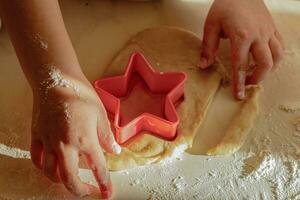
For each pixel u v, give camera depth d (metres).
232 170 0.45
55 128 0.41
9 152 0.45
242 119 0.48
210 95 0.49
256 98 0.49
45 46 0.43
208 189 0.44
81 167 0.44
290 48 0.54
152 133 0.46
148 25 0.56
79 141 0.40
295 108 0.49
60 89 0.42
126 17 0.57
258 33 0.50
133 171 0.44
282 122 0.48
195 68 0.51
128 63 0.49
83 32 0.55
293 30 0.56
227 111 0.49
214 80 0.50
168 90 0.49
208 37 0.51
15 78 0.50
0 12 0.44
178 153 0.46
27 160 0.45
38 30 0.43
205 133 0.47
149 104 0.48
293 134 0.47
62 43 0.44
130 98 0.49
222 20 0.51
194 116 0.47
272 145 0.47
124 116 0.47
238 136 0.47
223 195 0.43
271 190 0.44
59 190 0.43
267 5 0.59
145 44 0.53
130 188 0.43
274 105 0.49
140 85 0.50
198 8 0.58
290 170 0.45
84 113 0.41
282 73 0.52
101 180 0.41
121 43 0.54
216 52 0.52
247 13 0.51
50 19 0.44
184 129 0.46
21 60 0.43
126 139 0.46
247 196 0.43
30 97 0.49
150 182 0.44
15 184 0.43
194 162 0.45
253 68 0.51
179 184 0.44
